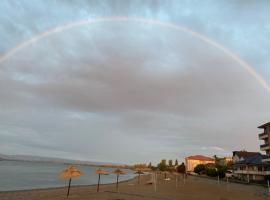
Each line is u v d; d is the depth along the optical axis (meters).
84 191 35.62
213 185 51.47
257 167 71.44
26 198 27.08
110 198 27.02
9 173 85.69
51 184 54.88
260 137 74.50
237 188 44.94
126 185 50.69
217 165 111.31
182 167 121.38
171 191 36.91
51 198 26.86
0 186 45.56
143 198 27.88
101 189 39.22
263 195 34.25
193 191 37.53
